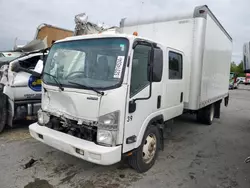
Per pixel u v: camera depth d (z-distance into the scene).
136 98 2.95
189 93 4.77
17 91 5.04
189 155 4.46
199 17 4.54
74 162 3.78
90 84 2.83
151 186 3.16
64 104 3.12
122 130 2.76
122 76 2.70
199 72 4.70
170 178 3.43
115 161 2.70
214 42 5.67
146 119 3.27
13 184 3.04
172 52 3.97
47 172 3.42
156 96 3.49
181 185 3.24
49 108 3.35
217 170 3.82
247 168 3.93
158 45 3.43
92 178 3.30
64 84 3.07
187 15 4.66
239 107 12.30
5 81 4.93
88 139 2.89
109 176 3.38
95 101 2.74
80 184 3.12
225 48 7.38
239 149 4.96
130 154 3.01
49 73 3.40
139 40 2.92
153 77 3.09
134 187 3.11
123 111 2.73
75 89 2.91
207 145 5.16
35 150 4.21
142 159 3.41
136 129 3.05
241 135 6.15
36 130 3.27
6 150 4.17
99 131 2.74
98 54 2.95
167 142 5.26
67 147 2.86
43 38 9.12
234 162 4.20
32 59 5.42
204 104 5.41
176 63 4.17
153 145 3.66
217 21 5.78
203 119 7.12
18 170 3.43
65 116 3.11
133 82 2.88
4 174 3.29
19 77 5.07
